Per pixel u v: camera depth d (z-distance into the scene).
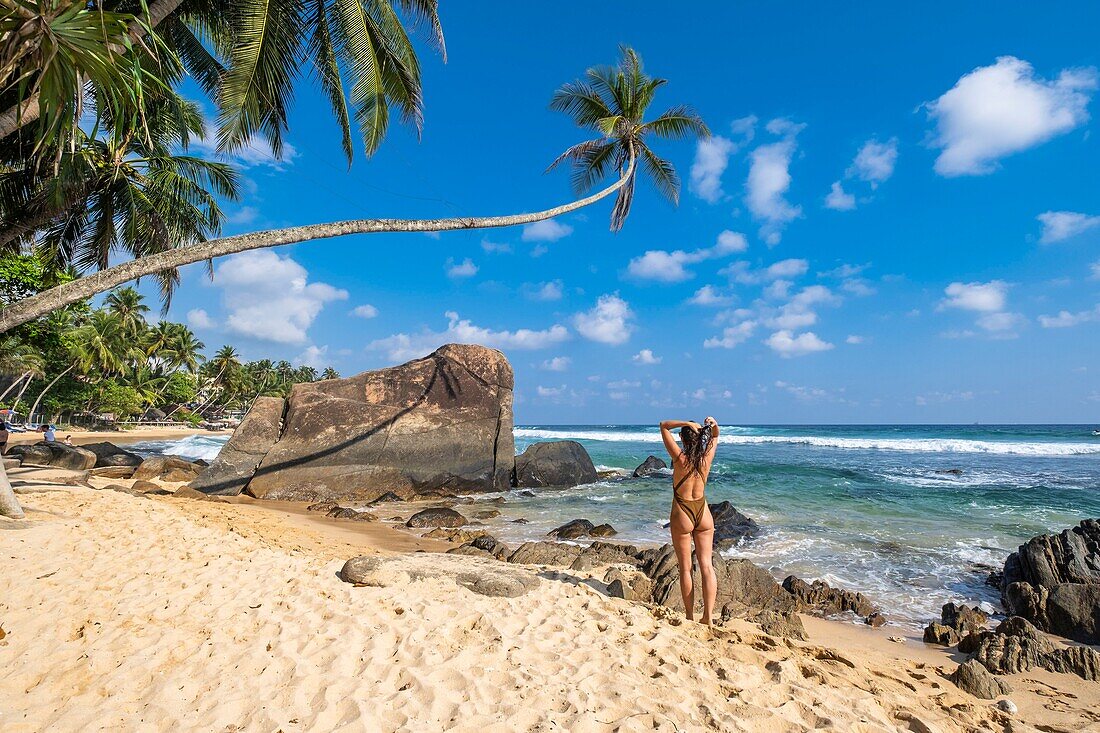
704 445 5.69
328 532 11.98
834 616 7.32
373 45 11.82
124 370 58.81
